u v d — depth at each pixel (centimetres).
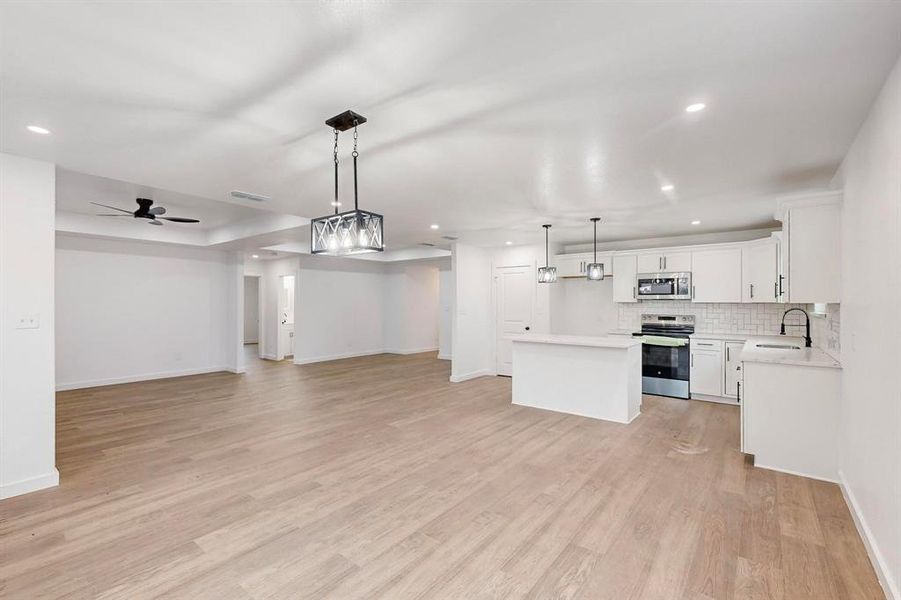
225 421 481
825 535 248
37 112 232
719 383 568
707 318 624
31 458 306
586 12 153
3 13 151
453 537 247
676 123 249
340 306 1002
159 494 301
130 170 334
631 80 202
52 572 214
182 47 174
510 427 456
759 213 487
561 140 273
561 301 744
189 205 541
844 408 302
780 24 161
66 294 646
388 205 452
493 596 198
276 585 205
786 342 496
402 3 147
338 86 205
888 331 204
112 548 235
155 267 740
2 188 296
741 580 209
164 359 750
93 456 374
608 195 409
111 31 163
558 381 520
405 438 421
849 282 288
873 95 217
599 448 392
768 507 281
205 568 218
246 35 166
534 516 271
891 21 158
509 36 167
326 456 373
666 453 380
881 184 215
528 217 512
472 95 215
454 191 396
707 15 155
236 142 275
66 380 646
